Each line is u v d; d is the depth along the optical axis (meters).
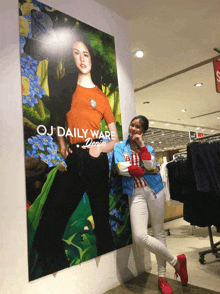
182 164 2.75
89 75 2.15
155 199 1.94
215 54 3.84
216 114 8.26
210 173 2.07
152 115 7.75
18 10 1.73
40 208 1.66
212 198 2.33
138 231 1.83
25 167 1.61
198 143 2.22
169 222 4.60
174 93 5.73
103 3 2.44
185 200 2.61
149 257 2.41
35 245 1.60
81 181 1.92
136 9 2.62
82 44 2.14
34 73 1.76
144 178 1.93
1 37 1.61
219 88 3.91
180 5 2.62
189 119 8.75
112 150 2.23
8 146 1.56
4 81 1.59
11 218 1.51
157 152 17.88
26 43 1.74
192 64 4.16
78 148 1.94
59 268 1.69
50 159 1.75
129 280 2.14
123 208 2.22
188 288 1.91
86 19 2.25
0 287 1.41
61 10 2.03
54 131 1.80
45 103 1.79
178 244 3.14
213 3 2.61
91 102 2.12
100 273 1.94
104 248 2.00
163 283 1.86
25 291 1.51
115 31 2.57
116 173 2.21
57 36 1.95
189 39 3.34
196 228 3.99
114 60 2.44
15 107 1.62
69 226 1.80
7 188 1.52
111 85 2.35
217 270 2.23
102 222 2.02
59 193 1.76
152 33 3.13
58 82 1.89
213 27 3.08
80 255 1.83
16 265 1.50
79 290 1.79
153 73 4.48
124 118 2.44
